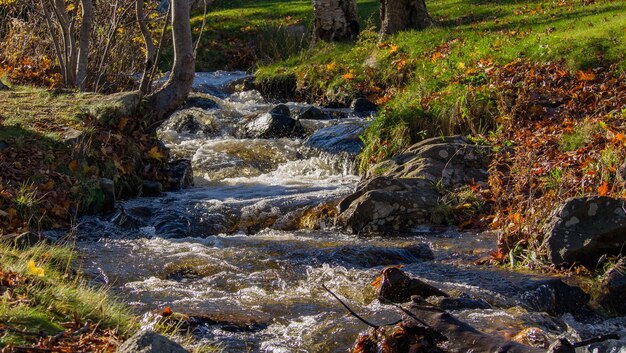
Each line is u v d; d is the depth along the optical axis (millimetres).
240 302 6168
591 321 6395
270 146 12727
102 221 9133
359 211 8992
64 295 5250
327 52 19672
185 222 9031
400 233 8859
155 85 16328
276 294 6445
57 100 11297
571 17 16578
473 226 8953
